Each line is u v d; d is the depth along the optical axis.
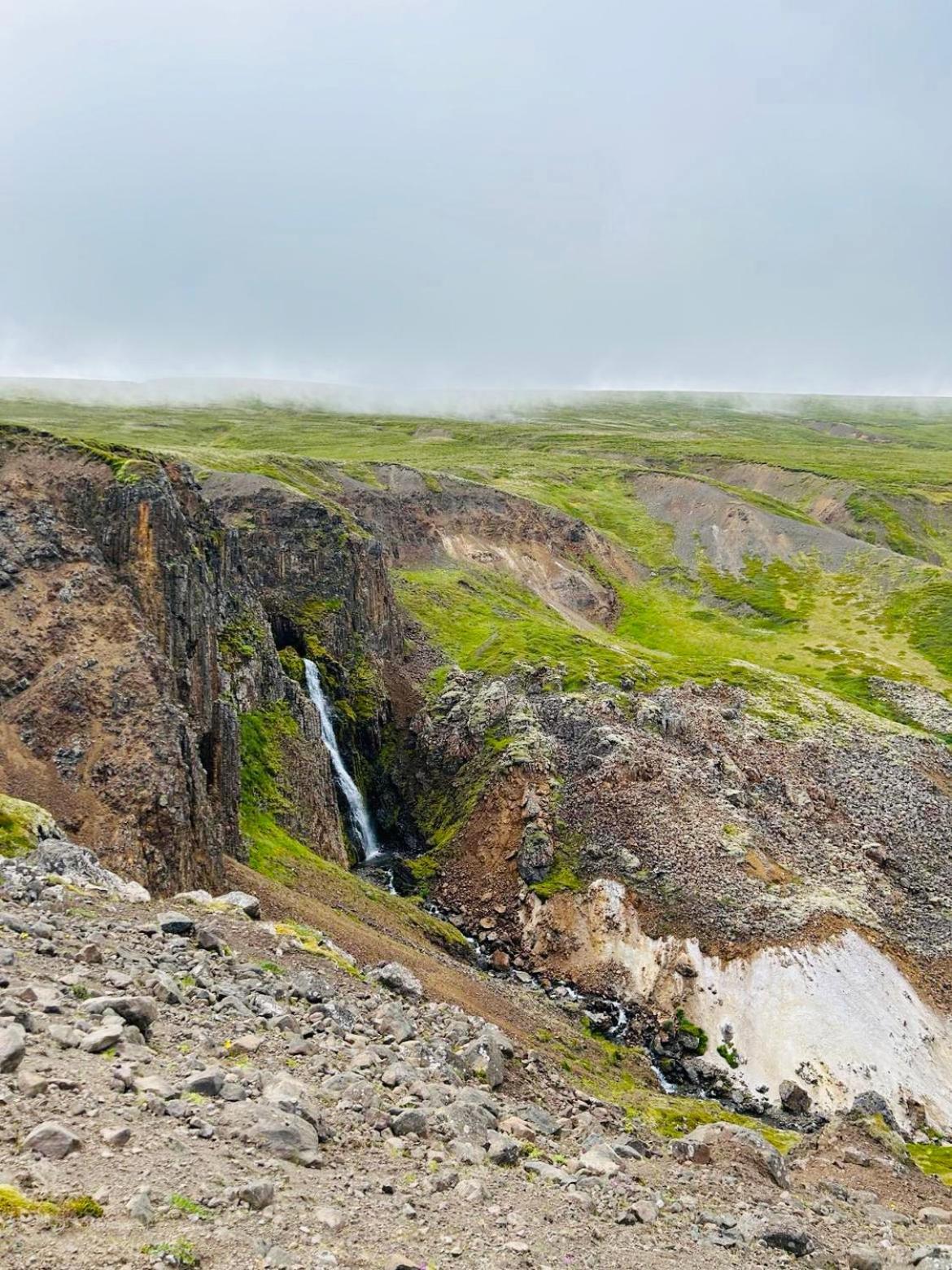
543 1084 25.44
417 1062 21.31
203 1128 13.19
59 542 54.53
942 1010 68.44
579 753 90.62
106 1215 10.23
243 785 65.06
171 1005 18.72
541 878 78.75
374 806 95.88
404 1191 13.95
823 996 66.12
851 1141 31.67
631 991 69.12
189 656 55.91
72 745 45.44
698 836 80.00
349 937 48.75
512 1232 13.72
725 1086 61.47
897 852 86.56
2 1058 12.98
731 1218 18.05
